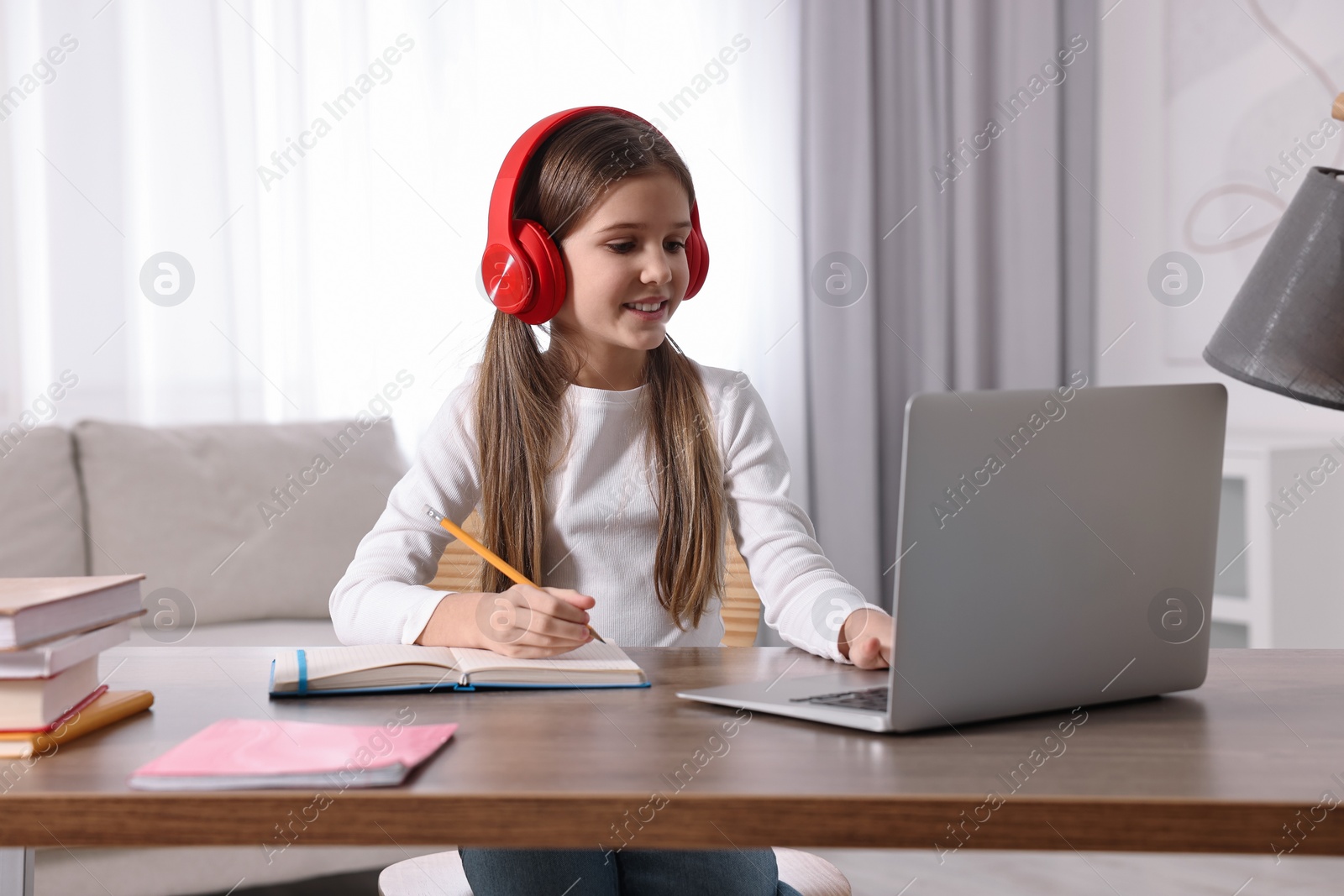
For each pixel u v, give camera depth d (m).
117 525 2.17
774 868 0.95
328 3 2.66
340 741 0.66
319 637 2.10
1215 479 0.80
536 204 1.14
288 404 2.66
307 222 2.66
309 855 1.68
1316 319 0.83
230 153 2.58
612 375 1.27
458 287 2.76
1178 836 0.57
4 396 2.40
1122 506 0.76
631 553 1.24
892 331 3.09
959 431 0.69
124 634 0.79
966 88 3.03
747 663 0.95
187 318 2.56
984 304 3.13
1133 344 2.98
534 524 1.21
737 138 2.97
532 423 1.22
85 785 0.60
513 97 2.81
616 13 2.88
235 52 2.58
